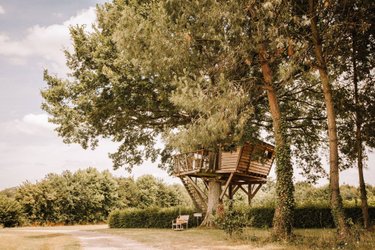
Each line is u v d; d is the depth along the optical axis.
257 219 25.62
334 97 21.42
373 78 21.08
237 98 14.51
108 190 51.75
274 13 14.27
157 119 25.53
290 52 15.12
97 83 22.22
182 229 24.88
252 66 18.00
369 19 16.95
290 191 15.55
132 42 15.88
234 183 29.66
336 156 14.84
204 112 14.61
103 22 21.94
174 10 15.55
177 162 26.88
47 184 45.22
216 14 14.34
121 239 18.70
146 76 20.42
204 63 15.99
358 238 13.34
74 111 23.28
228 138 17.09
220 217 18.12
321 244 13.23
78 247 14.72
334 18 16.23
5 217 40.06
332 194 14.57
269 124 25.36
